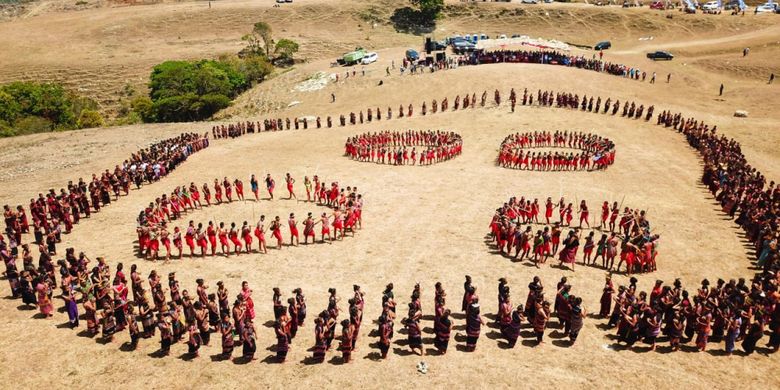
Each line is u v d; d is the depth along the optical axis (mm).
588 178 43312
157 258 30000
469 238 32094
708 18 116062
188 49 125125
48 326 22406
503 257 29531
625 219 31516
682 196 39219
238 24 138250
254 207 38719
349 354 19766
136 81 111125
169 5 152375
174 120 91438
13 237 28969
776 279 23375
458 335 21734
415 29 135875
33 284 23500
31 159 56656
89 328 21859
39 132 79500
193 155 54469
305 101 82938
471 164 48188
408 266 28469
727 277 27156
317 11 142625
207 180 45188
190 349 20266
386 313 20172
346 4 145500
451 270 27859
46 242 30406
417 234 32812
